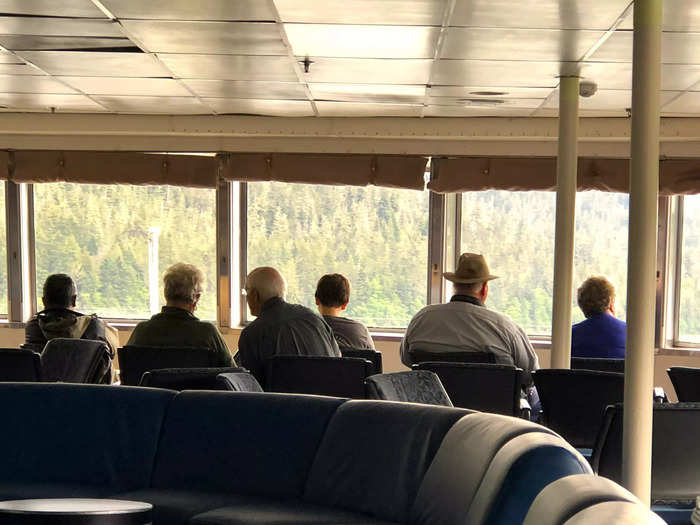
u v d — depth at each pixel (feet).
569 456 7.97
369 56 17.93
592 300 17.87
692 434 10.25
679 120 25.16
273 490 11.30
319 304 18.58
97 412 12.23
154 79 21.01
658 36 12.34
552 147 26.86
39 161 28.50
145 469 11.91
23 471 12.04
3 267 30.22
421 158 27.40
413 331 17.13
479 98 22.68
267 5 14.12
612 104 23.13
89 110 26.61
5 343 30.01
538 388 13.57
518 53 17.42
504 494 8.00
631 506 5.53
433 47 17.02
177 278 16.12
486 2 13.67
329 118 26.63
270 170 27.81
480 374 14.01
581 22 14.85
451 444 9.78
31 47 17.71
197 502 10.84
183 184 28.35
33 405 12.31
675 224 27.30
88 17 15.20
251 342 15.70
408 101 23.47
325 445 11.18
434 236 28.48
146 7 14.42
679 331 27.48
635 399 12.34
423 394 13.05
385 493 10.23
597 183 26.73
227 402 11.98
